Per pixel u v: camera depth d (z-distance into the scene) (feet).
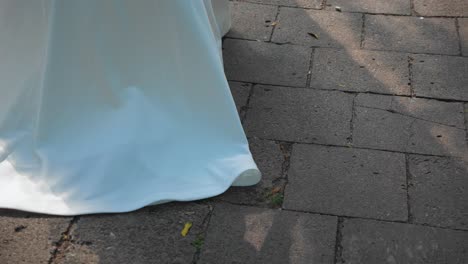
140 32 6.92
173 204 7.09
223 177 7.17
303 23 9.27
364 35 9.07
